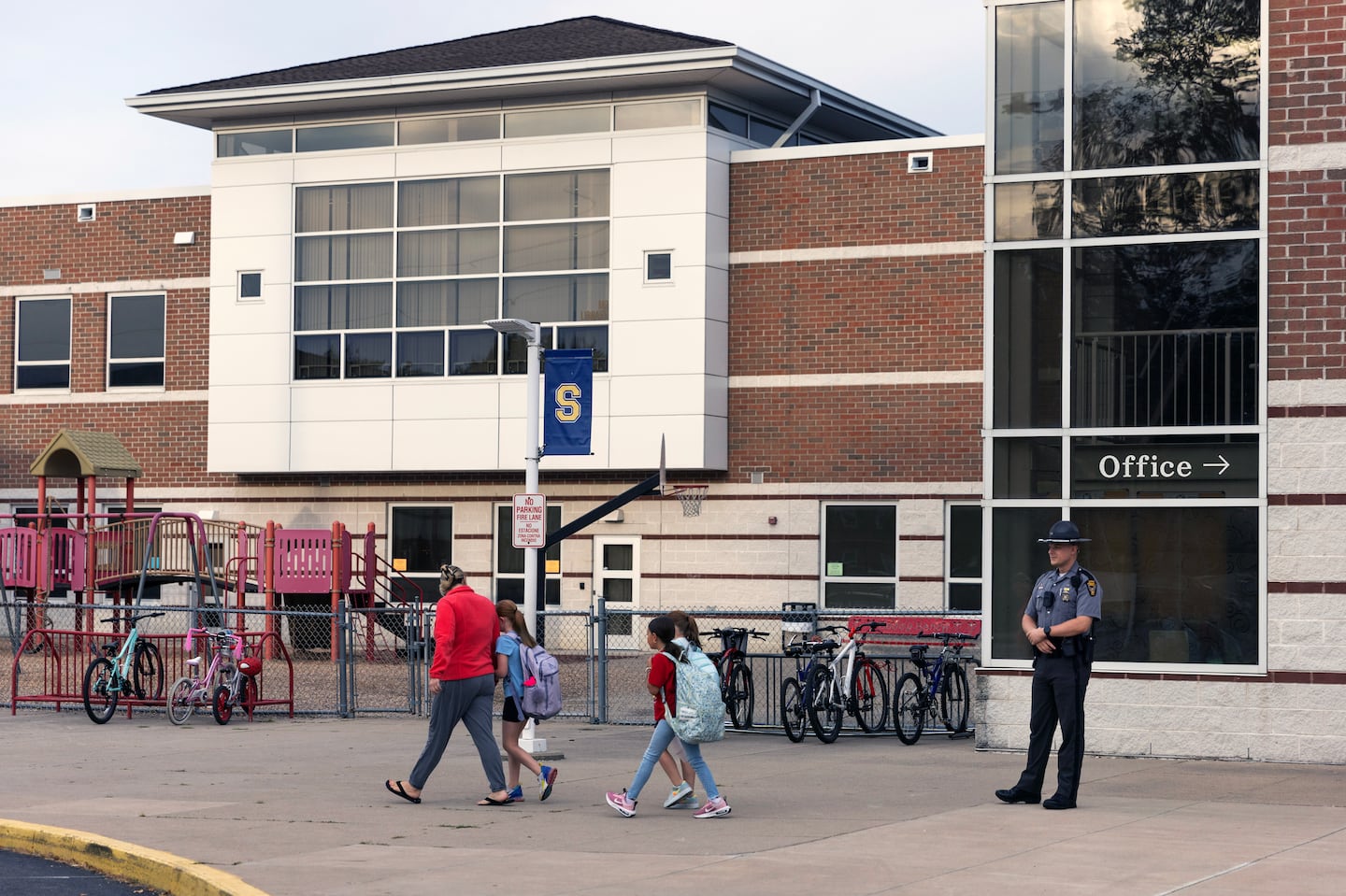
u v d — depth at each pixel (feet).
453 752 51.62
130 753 51.26
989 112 51.93
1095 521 49.73
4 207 107.14
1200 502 48.62
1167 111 50.26
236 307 98.89
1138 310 49.98
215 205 99.76
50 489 105.81
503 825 36.86
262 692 69.46
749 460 92.32
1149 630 48.85
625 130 92.89
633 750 52.26
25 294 106.32
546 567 95.35
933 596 88.99
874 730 57.41
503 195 94.53
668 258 91.56
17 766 48.01
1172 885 28.53
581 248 93.04
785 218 92.22
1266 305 48.47
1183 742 48.16
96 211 105.29
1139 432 49.44
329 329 97.35
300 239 98.27
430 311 95.50
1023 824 36.04
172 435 102.94
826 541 91.25
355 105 96.78
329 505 99.91
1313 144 48.52
